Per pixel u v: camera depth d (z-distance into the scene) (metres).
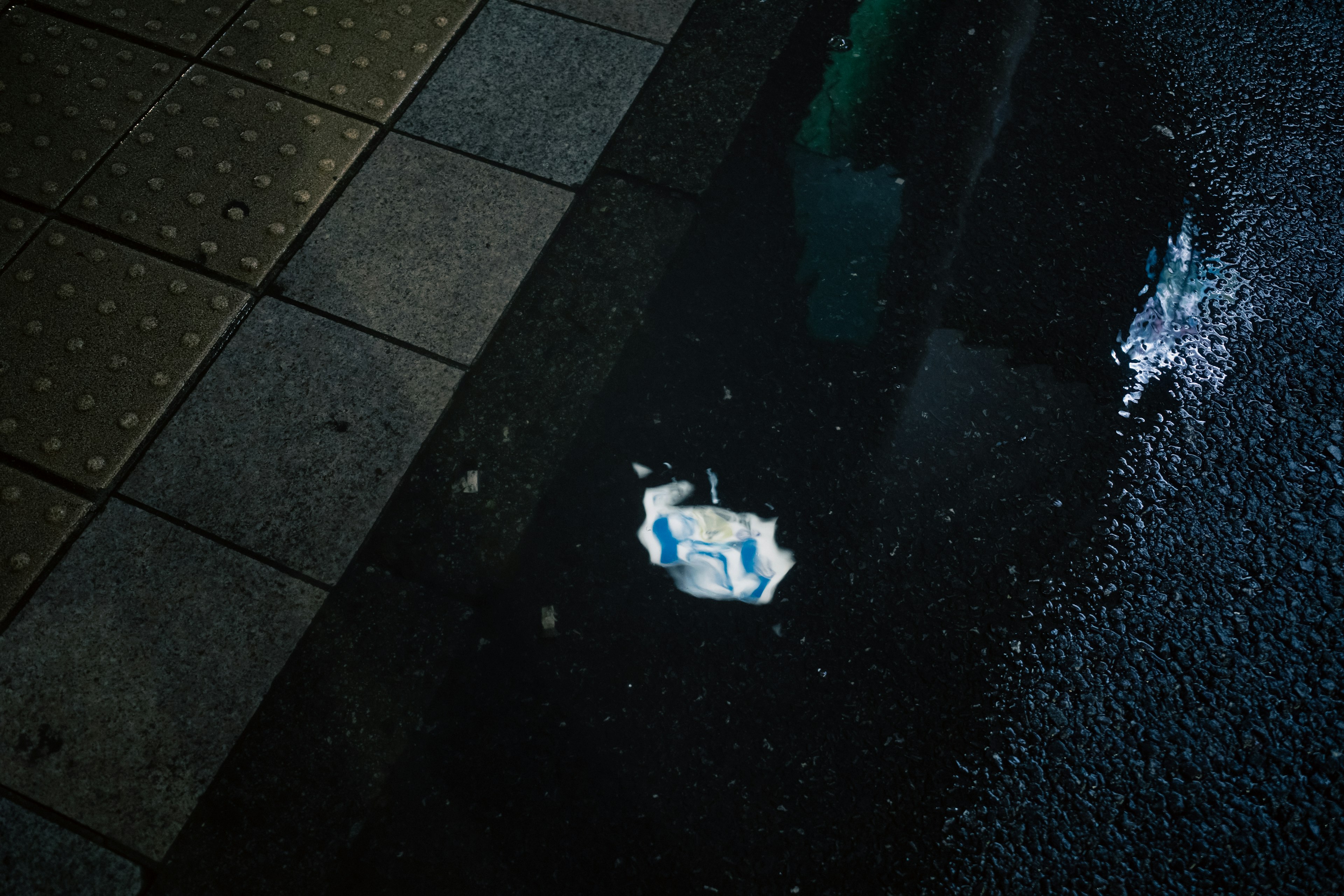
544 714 2.50
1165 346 3.09
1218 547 2.79
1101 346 3.08
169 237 3.07
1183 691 2.61
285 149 3.24
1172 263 3.23
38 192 3.13
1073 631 2.67
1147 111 3.53
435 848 2.36
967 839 2.42
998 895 2.37
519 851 2.37
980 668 2.61
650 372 2.97
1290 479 2.90
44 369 2.86
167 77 3.35
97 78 3.34
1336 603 2.73
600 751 2.47
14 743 2.41
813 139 3.39
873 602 2.68
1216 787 2.50
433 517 2.73
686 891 2.35
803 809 2.43
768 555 2.72
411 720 2.48
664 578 2.68
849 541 2.75
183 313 2.96
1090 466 2.89
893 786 2.46
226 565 2.63
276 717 2.47
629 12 3.62
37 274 3.00
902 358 3.02
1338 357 3.10
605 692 2.54
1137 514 2.83
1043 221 3.28
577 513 2.76
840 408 2.94
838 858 2.39
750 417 2.91
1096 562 2.76
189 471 2.75
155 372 2.87
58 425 2.78
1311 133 3.50
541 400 2.91
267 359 2.92
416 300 3.04
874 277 3.15
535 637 2.59
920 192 3.31
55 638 2.52
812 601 2.67
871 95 3.49
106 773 2.39
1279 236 3.30
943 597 2.69
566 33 3.55
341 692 2.50
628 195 3.26
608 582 2.67
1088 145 3.44
